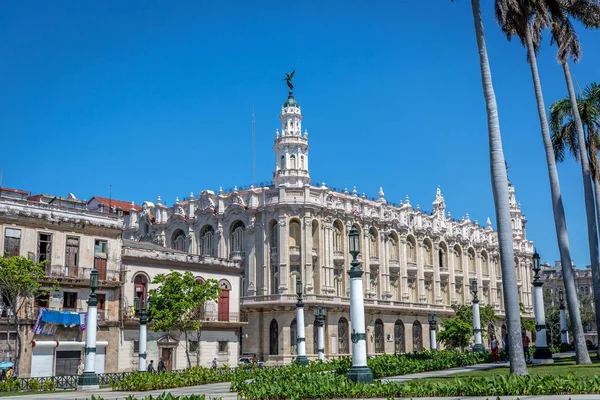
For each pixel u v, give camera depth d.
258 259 83.94
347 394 24.12
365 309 87.06
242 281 84.62
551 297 146.00
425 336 98.38
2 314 52.25
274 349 81.00
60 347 54.75
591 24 42.28
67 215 57.03
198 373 41.06
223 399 26.12
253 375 37.19
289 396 24.67
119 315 59.28
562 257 40.00
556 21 42.78
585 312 129.38
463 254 111.25
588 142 46.12
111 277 59.38
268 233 83.62
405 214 99.25
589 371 30.14
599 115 46.34
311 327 80.06
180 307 57.41
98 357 57.22
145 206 96.06
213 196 89.81
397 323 94.62
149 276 62.94
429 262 103.56
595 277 41.78
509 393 21.86
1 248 52.44
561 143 47.09
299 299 50.66
